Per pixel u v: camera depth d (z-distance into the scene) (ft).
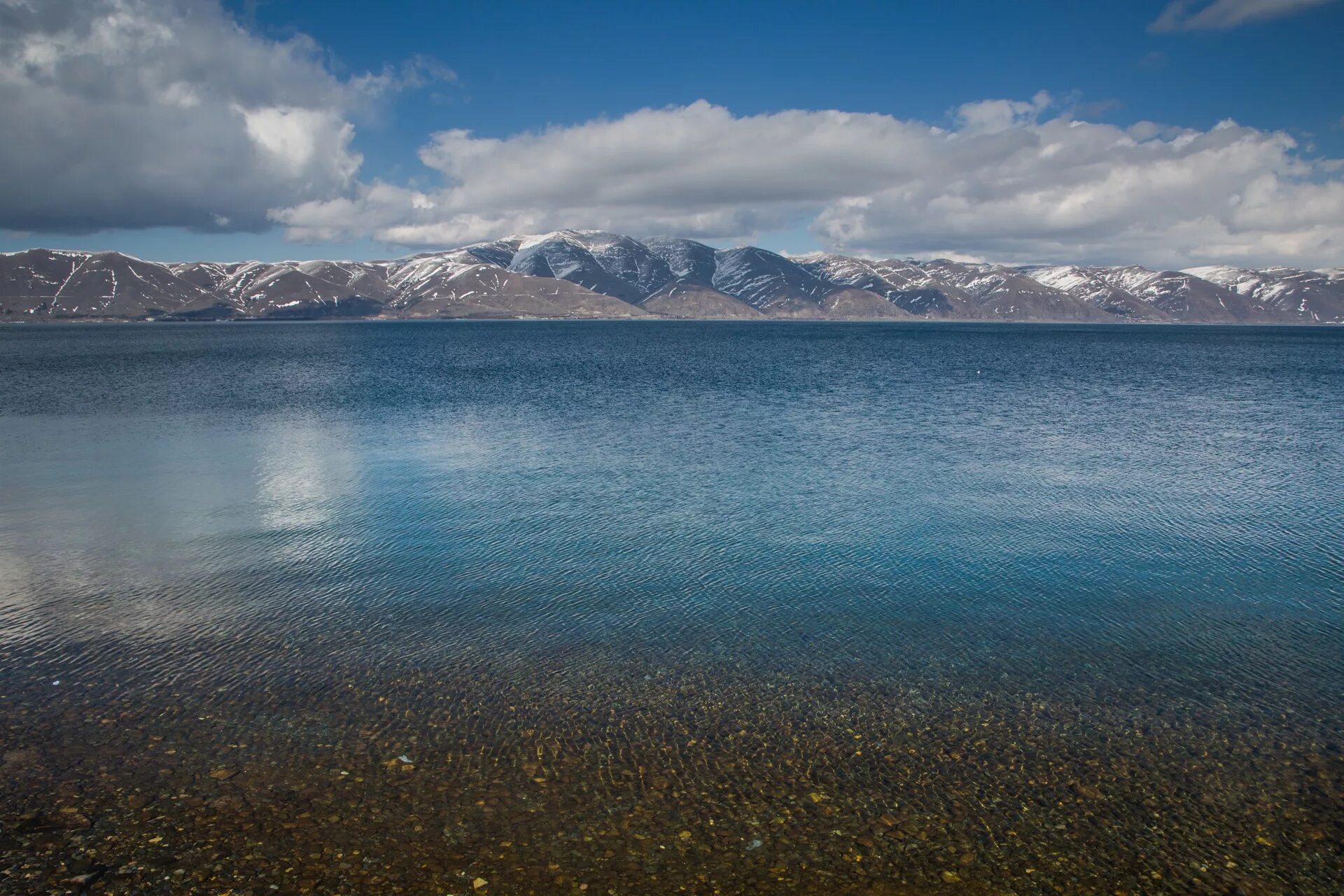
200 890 27.12
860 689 41.75
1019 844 30.14
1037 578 58.39
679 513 75.77
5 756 34.91
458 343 494.59
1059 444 113.91
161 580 57.88
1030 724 38.40
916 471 94.79
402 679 42.47
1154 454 106.93
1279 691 41.78
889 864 29.01
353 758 34.99
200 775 33.65
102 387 204.64
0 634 48.11
